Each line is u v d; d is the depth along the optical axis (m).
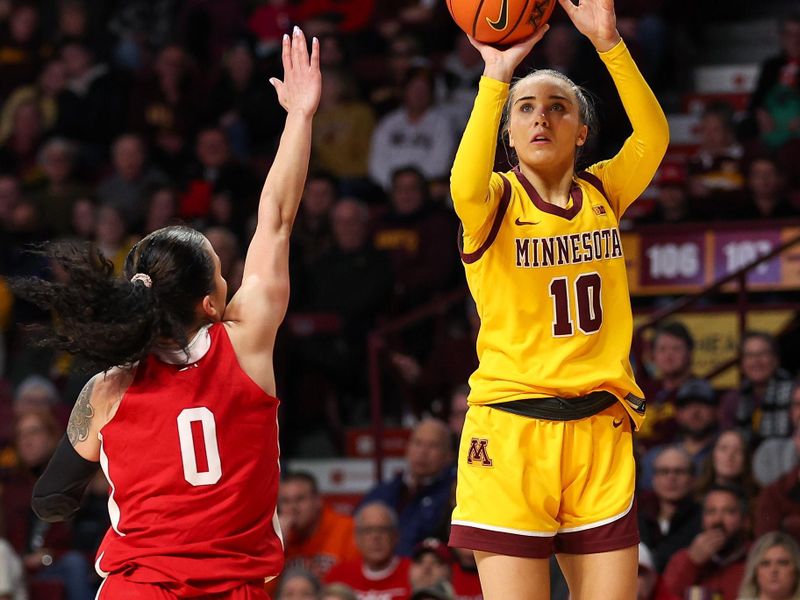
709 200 19.53
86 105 25.16
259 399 6.92
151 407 6.87
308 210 21.89
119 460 6.87
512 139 7.87
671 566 13.93
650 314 18.61
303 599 13.38
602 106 21.23
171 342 6.98
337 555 15.70
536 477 7.60
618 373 7.63
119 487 6.88
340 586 13.23
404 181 21.09
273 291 7.15
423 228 20.72
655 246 18.86
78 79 26.19
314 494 15.80
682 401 15.90
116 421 6.90
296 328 19.83
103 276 6.71
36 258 22.62
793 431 15.34
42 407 18.55
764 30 25.88
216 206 22.06
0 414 20.47
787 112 21.91
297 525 15.70
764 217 19.17
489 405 7.74
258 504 6.91
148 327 6.79
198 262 7.04
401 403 20.47
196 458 6.81
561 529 7.72
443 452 16.12
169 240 7.05
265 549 6.93
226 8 27.14
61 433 18.59
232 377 6.92
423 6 26.42
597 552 7.61
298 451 19.92
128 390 6.92
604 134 21.25
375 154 23.23
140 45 27.47
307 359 19.81
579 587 7.67
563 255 7.65
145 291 6.79
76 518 17.48
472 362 18.81
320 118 23.83
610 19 7.65
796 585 12.78
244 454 6.88
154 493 6.80
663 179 21.03
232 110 24.80
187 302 7.01
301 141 7.48
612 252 7.77
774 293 18.36
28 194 23.62
